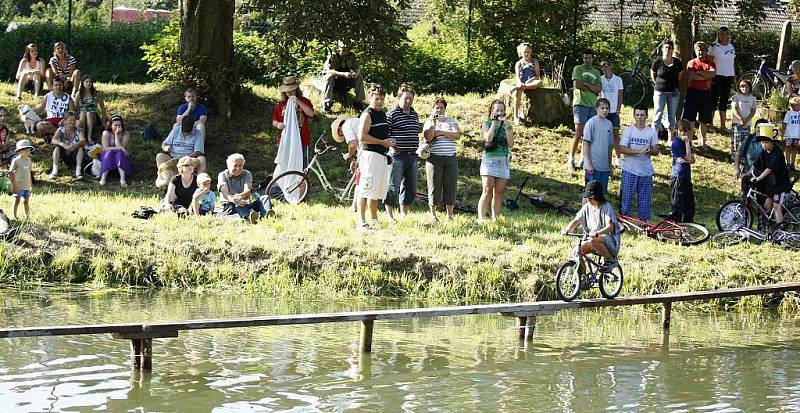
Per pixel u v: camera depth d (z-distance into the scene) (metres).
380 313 15.93
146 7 73.31
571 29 37.53
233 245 20.66
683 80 33.91
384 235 21.48
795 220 24.16
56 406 12.89
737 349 16.98
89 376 14.18
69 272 19.78
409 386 14.30
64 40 41.22
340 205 26.02
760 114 33.78
